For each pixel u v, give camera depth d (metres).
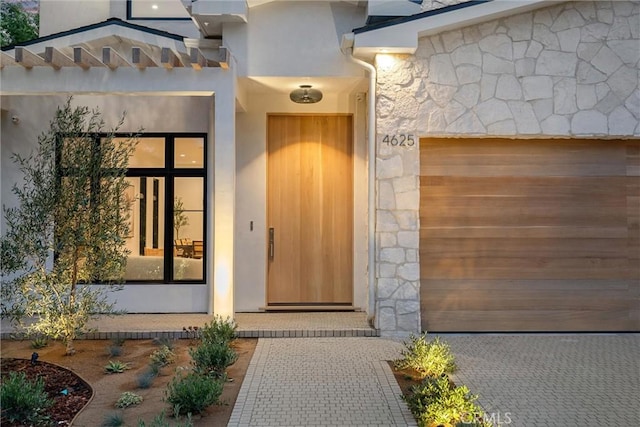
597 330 7.36
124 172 6.10
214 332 6.28
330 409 4.52
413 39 6.90
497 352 6.36
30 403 4.17
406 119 7.13
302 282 8.59
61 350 6.23
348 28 7.50
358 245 8.41
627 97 7.23
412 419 4.32
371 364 5.76
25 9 16.42
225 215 7.01
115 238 5.93
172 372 5.48
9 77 6.89
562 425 4.26
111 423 4.10
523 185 7.36
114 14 9.02
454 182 7.32
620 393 4.99
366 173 8.33
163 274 8.23
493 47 7.18
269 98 8.42
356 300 8.41
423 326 7.26
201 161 8.31
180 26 8.95
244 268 8.41
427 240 7.29
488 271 7.33
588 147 7.40
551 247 7.36
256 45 7.46
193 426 4.14
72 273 5.91
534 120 7.16
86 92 6.96
